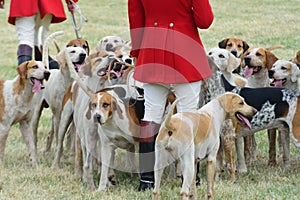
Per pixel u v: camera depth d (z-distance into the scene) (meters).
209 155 8.30
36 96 10.62
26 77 10.21
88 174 9.27
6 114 10.36
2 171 10.15
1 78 17.62
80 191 9.15
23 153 11.55
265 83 11.23
